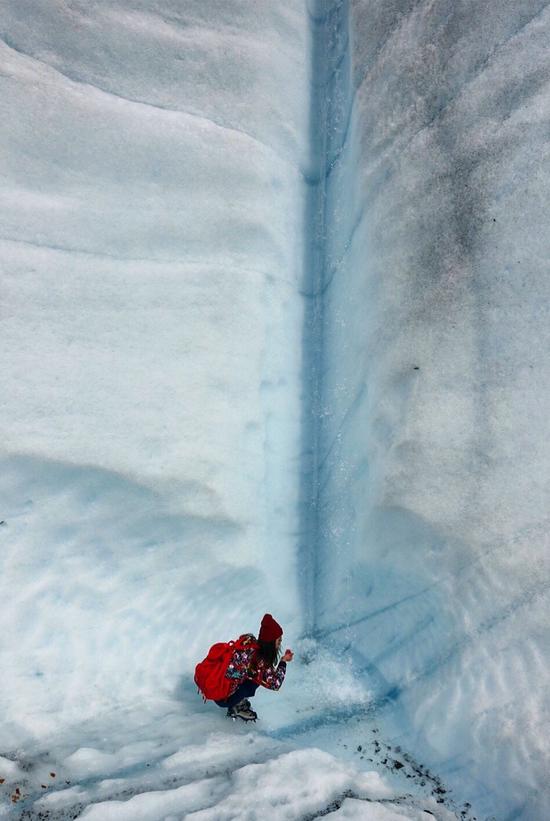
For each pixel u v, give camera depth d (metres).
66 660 3.64
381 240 4.39
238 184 4.41
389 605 4.15
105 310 3.95
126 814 2.81
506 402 3.70
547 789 3.16
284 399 4.59
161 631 4.02
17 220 3.79
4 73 3.87
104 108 4.12
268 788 3.04
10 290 3.71
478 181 4.04
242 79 4.56
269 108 4.66
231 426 4.25
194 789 3.03
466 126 4.16
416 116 4.39
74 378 3.81
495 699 3.44
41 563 3.67
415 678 3.89
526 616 3.44
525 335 3.70
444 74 4.34
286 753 3.36
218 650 3.77
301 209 4.84
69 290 3.87
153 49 4.34
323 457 4.67
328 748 3.72
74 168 3.99
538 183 3.80
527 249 3.77
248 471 4.32
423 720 3.72
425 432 3.94
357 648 4.31
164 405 4.04
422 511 3.89
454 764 3.50
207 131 4.38
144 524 3.97
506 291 3.81
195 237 4.25
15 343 3.69
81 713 3.58
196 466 4.08
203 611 4.20
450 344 3.95
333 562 4.50
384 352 4.23
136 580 3.96
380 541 4.14
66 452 3.73
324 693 4.19
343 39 5.00
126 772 3.18
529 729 3.29
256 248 4.43
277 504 4.50
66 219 3.93
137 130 4.20
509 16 4.15
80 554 3.79
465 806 3.34
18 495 3.64
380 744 3.77
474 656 3.59
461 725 3.52
